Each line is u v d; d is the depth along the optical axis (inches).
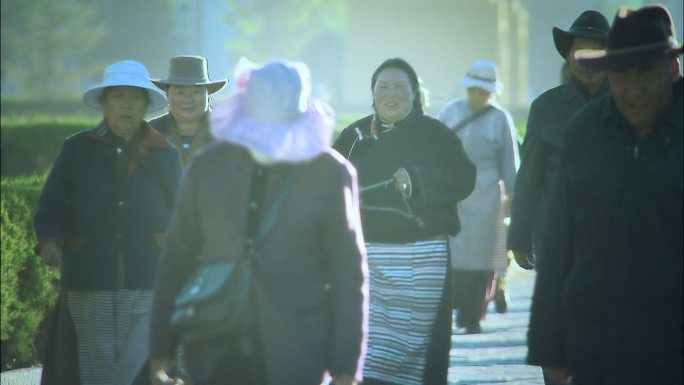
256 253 621.9
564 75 1206.9
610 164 600.7
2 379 1088.8
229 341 619.8
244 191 625.0
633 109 597.3
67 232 879.1
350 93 5900.6
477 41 5698.8
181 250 638.5
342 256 628.4
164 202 883.4
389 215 879.7
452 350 1234.6
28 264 1175.0
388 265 882.1
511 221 890.7
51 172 881.5
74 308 877.2
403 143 895.1
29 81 6279.5
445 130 901.2
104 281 869.2
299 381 621.9
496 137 1322.6
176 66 994.1
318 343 626.5
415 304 876.0
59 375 882.8
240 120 618.2
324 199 626.5
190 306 608.4
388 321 879.7
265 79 617.3
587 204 607.5
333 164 631.8
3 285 1133.7
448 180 879.1
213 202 625.3
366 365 876.6
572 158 613.6
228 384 622.2
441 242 884.0
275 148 611.2
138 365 876.0
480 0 5698.8
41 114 3393.2
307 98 632.4
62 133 2407.7
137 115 885.8
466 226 1322.6
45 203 873.5
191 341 626.8
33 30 6230.3
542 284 623.5
